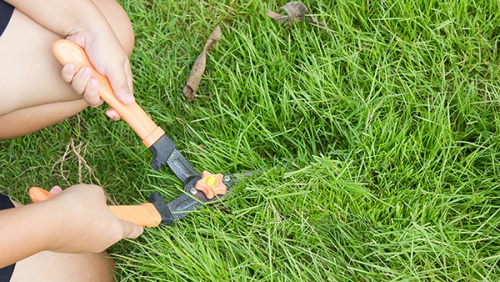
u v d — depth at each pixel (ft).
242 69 5.56
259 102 5.32
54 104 4.65
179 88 5.61
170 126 5.48
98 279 4.56
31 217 3.45
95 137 5.49
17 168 5.40
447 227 4.65
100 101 4.31
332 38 5.42
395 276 4.50
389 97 5.14
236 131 5.27
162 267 4.66
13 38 4.13
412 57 5.31
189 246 4.71
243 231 4.84
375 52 5.34
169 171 5.16
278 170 4.99
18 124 4.68
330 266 4.65
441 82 5.24
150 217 4.52
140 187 5.25
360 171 4.94
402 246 4.57
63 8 4.11
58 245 3.65
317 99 5.26
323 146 5.24
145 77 5.60
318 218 4.83
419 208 4.77
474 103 5.11
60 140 5.51
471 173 4.81
